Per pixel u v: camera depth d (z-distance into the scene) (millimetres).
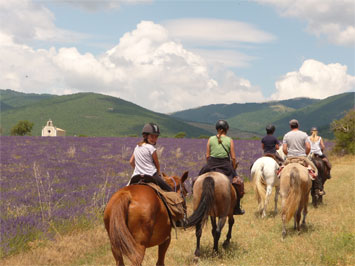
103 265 7418
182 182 7445
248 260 7910
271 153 12859
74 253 7949
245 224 11484
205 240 9727
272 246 8977
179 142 43875
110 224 5070
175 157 27125
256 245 9117
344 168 25516
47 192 12422
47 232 8547
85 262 7555
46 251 7750
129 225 5238
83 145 35000
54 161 22250
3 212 9734
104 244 8672
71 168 19656
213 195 7648
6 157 23000
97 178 16688
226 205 8016
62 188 13695
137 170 6309
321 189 13430
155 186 6031
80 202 11594
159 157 25016
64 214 9789
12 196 11930
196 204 8039
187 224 7211
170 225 6051
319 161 13727
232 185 8609
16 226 8367
